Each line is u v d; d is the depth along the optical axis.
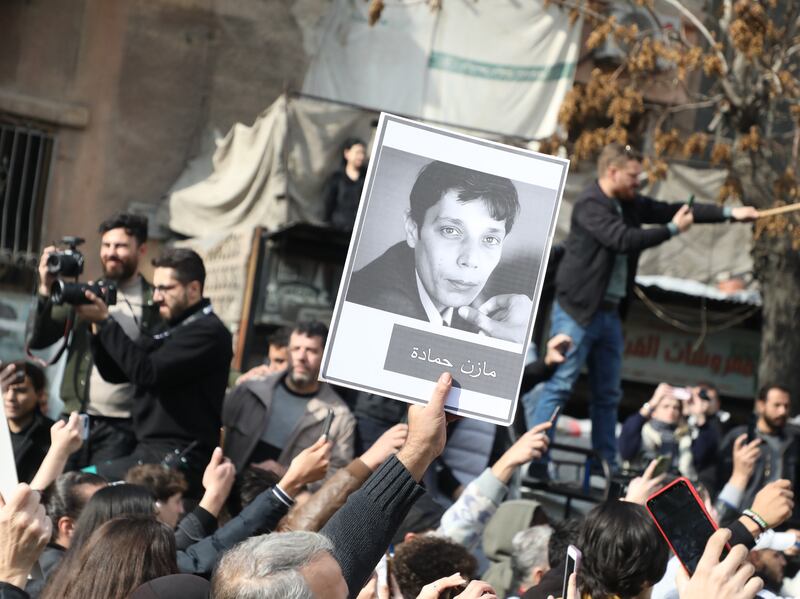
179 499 5.36
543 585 4.21
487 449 7.69
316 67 16.30
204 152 17.20
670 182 15.44
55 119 16.86
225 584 2.48
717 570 2.60
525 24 15.46
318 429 7.15
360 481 4.08
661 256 15.45
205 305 6.62
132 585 3.40
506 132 15.40
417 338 3.43
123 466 6.47
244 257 13.38
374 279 3.44
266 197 14.46
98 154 17.05
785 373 12.12
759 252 12.38
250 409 7.20
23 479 6.63
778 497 4.02
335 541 3.12
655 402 8.51
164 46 17.34
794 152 12.12
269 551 2.52
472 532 5.17
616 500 3.89
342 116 14.48
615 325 8.55
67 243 6.53
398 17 16.00
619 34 11.90
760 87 11.78
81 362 6.94
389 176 3.47
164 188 17.20
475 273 3.46
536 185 3.50
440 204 3.48
